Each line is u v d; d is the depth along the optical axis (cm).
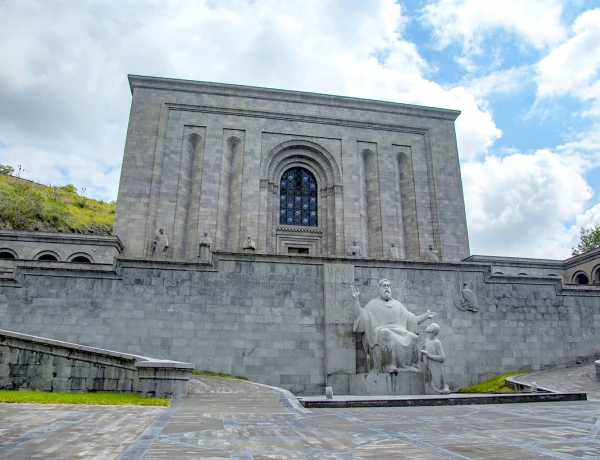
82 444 573
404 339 1870
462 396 1283
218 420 823
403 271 2225
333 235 3538
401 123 3881
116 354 1327
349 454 522
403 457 504
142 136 3444
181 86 3616
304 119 3728
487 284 2292
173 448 551
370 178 3744
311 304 2109
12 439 605
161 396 1252
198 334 2002
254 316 2056
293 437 643
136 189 3316
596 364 1777
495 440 621
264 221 3425
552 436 655
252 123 3641
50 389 1297
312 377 2022
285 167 3684
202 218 3344
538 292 2331
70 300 1964
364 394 1812
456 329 2202
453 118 3978
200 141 3547
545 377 1938
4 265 2716
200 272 2072
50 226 4550
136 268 2038
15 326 1911
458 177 3825
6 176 5528
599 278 3388
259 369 2000
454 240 3666
